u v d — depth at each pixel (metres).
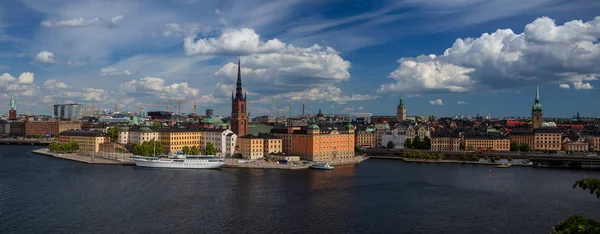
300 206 178.25
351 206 179.88
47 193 197.00
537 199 196.75
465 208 179.00
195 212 166.38
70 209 168.88
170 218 158.00
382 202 188.12
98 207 172.12
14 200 182.75
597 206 183.38
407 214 168.62
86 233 140.25
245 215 163.25
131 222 152.62
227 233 142.38
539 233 146.62
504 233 146.38
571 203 189.00
